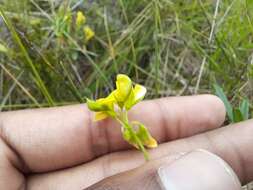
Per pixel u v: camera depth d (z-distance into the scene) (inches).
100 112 2.5
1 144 2.6
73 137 2.6
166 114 2.7
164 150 2.6
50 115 2.7
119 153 2.7
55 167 2.7
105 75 3.5
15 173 2.6
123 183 2.0
